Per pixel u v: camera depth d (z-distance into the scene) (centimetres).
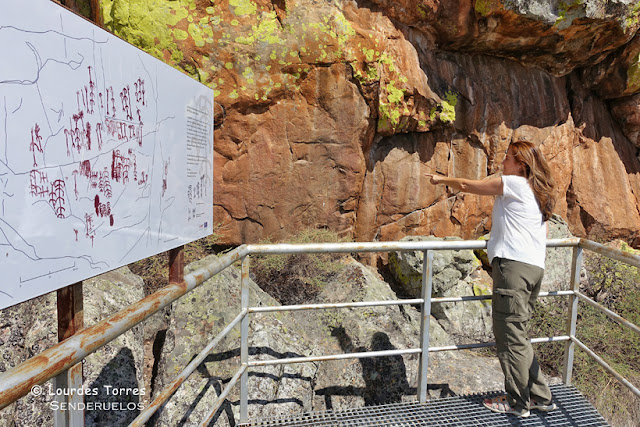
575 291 289
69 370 123
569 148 677
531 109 635
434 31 555
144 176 165
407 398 312
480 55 617
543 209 239
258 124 472
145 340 337
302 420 251
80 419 130
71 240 124
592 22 549
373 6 512
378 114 513
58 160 117
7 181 101
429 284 264
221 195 477
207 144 233
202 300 329
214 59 445
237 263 438
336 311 384
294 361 255
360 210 559
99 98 135
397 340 357
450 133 593
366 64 482
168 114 185
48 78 113
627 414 371
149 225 170
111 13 425
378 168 564
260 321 336
